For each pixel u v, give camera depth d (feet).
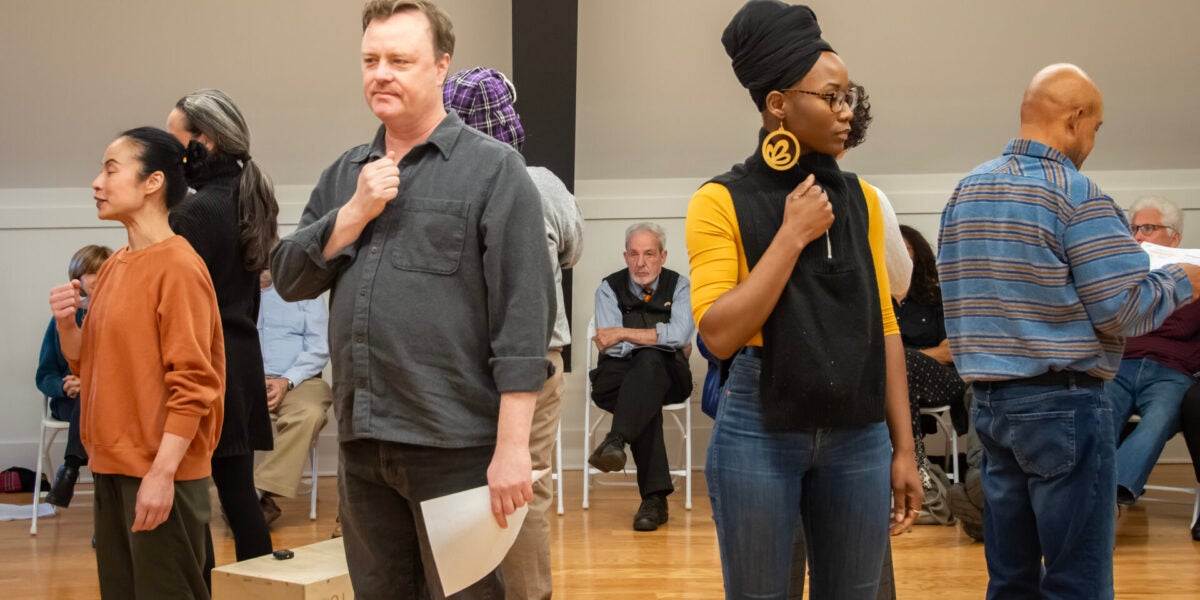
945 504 14.19
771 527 5.52
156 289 6.85
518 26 15.29
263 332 16.08
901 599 10.59
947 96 17.48
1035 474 7.31
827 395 5.34
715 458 5.70
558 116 15.78
